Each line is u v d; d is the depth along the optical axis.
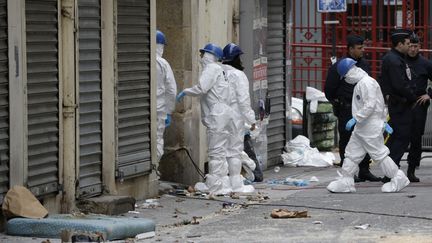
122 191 28.64
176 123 32.84
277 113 38.31
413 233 24.16
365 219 26.08
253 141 34.97
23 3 24.34
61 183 25.88
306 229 24.78
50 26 25.45
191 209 28.17
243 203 29.03
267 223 25.72
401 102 32.16
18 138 24.31
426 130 37.28
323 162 38.38
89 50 27.09
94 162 27.36
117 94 28.28
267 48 37.38
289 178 34.78
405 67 32.19
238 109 30.69
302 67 53.31
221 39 34.50
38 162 25.08
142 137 29.58
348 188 30.92
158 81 30.55
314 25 53.84
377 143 30.64
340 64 30.64
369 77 30.56
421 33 53.03
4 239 23.45
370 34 53.50
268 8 37.41
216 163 30.67
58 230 23.53
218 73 30.34
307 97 41.28
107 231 23.09
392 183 30.83
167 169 32.97
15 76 24.14
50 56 25.47
